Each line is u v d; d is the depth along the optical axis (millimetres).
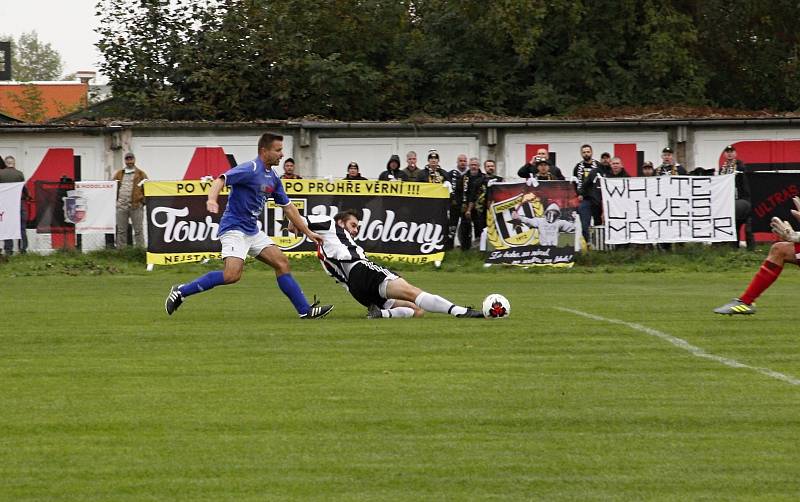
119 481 11336
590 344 19734
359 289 23312
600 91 65438
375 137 51188
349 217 23625
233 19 60844
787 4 69438
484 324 22422
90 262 39969
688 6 69688
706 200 41438
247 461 12047
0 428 13484
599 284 34688
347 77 62188
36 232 41438
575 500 10742
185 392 15523
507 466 11867
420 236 40156
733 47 70875
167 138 50281
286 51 60969
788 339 20391
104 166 50188
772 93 71688
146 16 60625
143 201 42406
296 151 50969
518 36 63688
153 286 33562
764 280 23625
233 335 20969
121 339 20594
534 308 25859
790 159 51875
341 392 15469
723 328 21922
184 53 59906
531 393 15414
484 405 14664
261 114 61281
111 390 15680
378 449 12523
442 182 41625
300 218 23562
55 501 10711
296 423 13688
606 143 51719
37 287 33156
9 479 11414
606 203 41344
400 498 10781
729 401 14922
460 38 67375
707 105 66875
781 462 12023
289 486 11164
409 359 18125
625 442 12844
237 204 23172
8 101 96812
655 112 58594
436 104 66312
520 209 40031
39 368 17469
